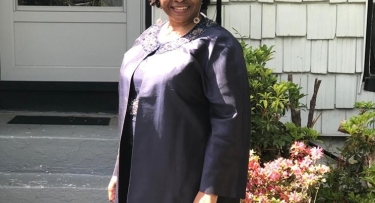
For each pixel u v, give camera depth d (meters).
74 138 3.90
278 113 3.45
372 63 4.28
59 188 3.63
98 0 4.79
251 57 3.60
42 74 4.78
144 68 2.12
